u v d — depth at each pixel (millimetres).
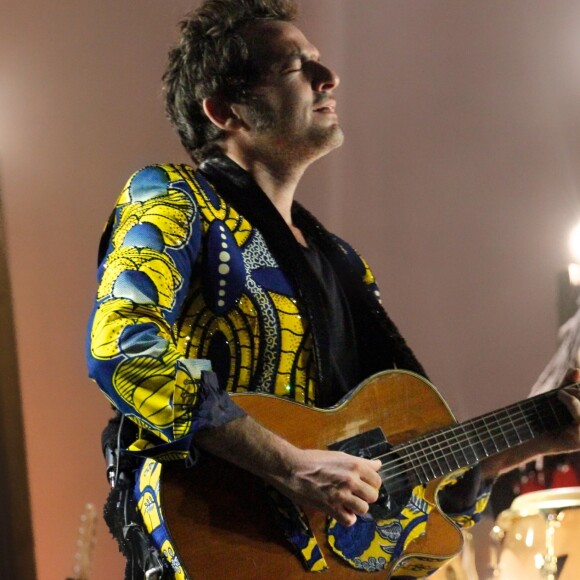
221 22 3891
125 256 3287
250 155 3855
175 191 3506
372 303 3941
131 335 3129
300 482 3203
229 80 3836
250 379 3473
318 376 3566
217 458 3314
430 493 3676
